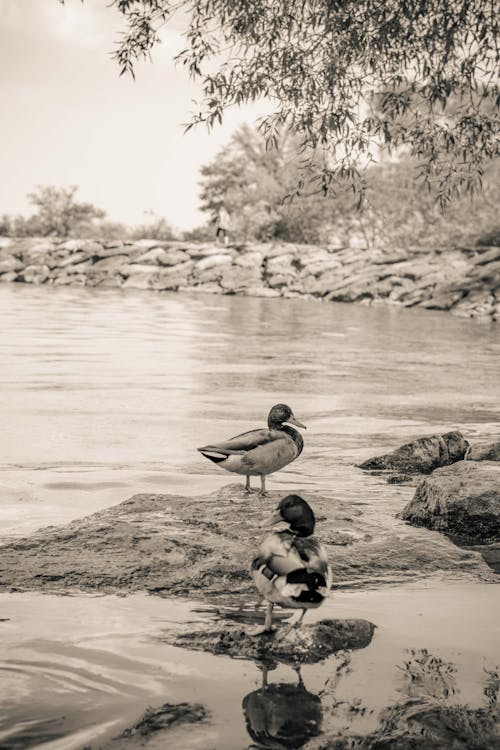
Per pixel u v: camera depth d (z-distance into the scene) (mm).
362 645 5316
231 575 6688
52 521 8297
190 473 10695
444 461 11805
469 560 7328
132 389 18094
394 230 70500
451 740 4137
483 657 5156
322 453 12359
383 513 8945
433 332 36688
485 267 55094
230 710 4422
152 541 7262
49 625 5590
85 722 4285
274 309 48469
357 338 33062
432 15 13922
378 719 4340
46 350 25281
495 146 15281
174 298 55562
